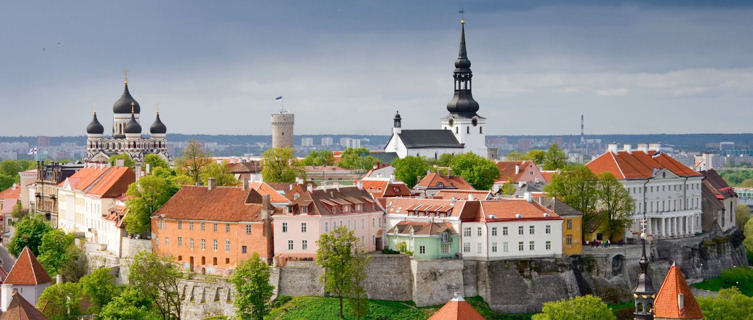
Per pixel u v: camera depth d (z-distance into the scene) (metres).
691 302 185.38
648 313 173.88
